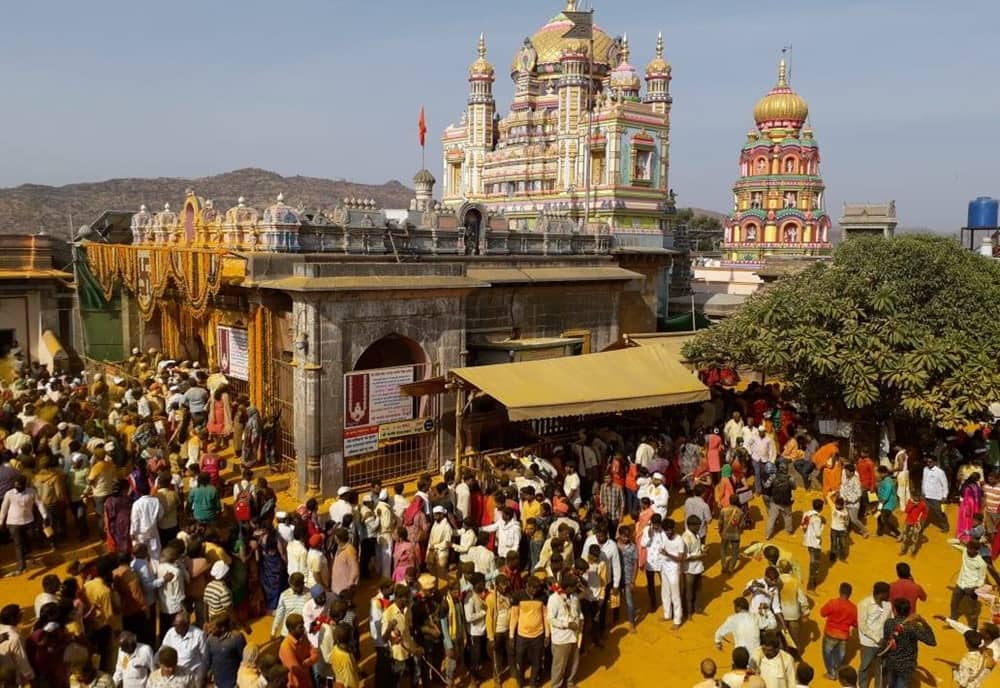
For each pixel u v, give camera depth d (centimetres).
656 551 1448
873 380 1983
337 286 1878
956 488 2144
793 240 6362
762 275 3716
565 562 1295
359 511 1523
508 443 2253
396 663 1152
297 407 1930
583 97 3709
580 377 2022
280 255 1984
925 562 1747
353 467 2014
